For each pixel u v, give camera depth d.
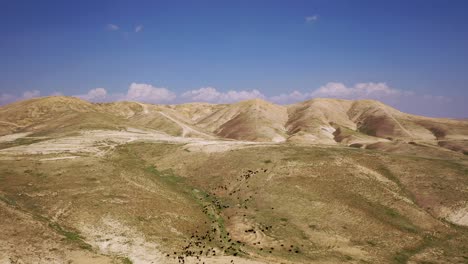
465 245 54.41
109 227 49.78
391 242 54.22
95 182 64.00
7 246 40.69
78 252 42.62
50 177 64.62
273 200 65.94
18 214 48.72
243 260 45.16
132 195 60.91
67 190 59.41
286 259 47.56
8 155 77.75
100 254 43.12
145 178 73.31
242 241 52.75
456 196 66.94
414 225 59.38
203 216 60.62
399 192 69.44
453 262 49.34
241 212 62.88
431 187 70.38
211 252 47.31
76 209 53.19
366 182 72.12
